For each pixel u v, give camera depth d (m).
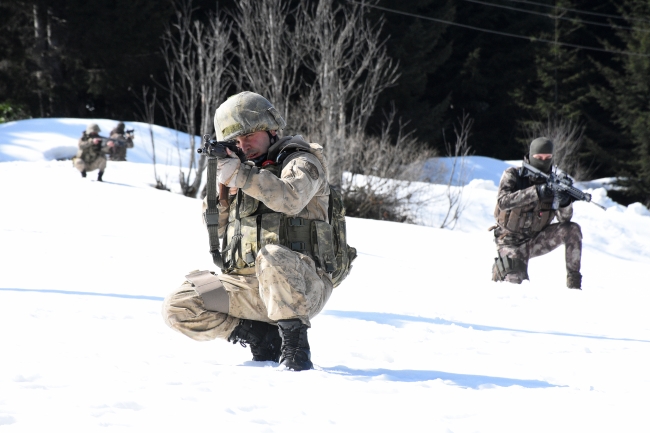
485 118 103.81
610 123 99.50
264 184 7.65
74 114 84.81
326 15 46.88
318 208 8.23
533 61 102.00
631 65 93.19
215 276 8.32
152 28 80.38
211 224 8.05
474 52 99.06
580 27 101.75
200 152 7.74
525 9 102.50
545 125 95.75
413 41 85.81
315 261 8.13
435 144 97.06
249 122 8.14
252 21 47.53
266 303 7.94
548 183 19.27
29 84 81.38
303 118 46.22
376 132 86.00
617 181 91.31
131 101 86.88
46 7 79.75
